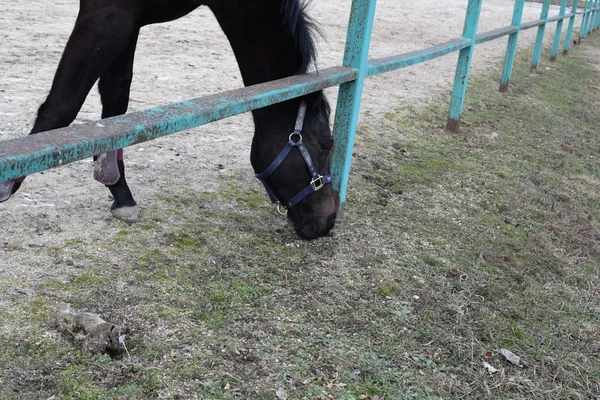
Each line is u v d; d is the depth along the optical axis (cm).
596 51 1374
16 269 244
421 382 221
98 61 251
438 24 1245
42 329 212
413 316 263
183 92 528
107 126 156
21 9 820
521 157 516
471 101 683
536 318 282
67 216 296
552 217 402
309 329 239
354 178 401
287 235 314
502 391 227
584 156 563
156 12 263
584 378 243
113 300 235
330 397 204
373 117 545
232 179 372
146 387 194
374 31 1037
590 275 337
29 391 186
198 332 224
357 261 300
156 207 318
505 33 655
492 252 337
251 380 205
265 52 269
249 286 262
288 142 262
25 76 523
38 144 135
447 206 388
